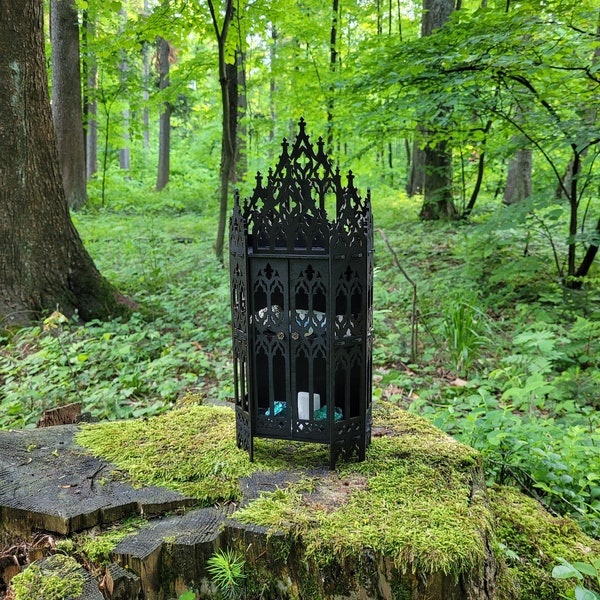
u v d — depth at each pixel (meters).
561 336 4.15
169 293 5.84
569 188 7.05
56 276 4.82
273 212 1.56
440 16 8.77
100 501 1.55
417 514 1.45
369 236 1.59
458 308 4.25
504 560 1.74
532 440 2.44
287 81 10.75
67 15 11.05
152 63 20.44
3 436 2.02
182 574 1.42
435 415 2.81
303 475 1.67
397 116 6.49
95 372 3.62
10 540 1.55
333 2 10.28
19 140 4.54
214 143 18.95
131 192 16.14
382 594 1.32
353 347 1.61
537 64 4.45
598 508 2.10
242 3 6.19
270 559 1.40
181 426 2.10
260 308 1.76
